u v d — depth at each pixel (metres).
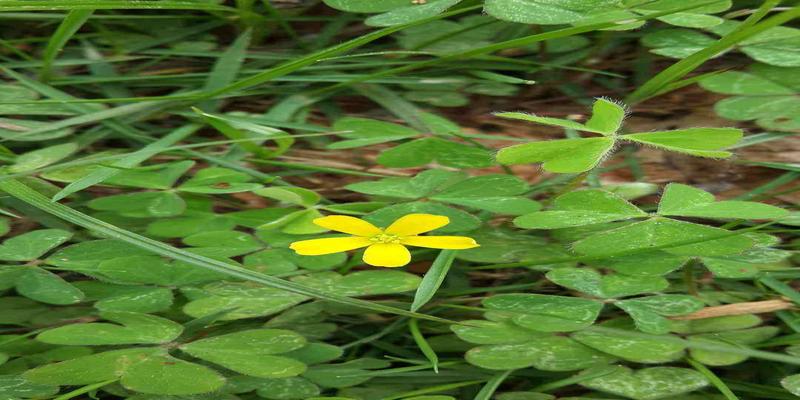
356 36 0.24
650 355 0.19
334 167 0.23
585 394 0.20
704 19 0.23
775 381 0.20
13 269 0.20
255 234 0.21
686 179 0.22
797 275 0.21
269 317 0.20
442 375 0.20
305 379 0.19
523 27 0.24
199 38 0.24
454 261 0.21
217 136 0.23
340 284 0.20
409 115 0.23
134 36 0.24
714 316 0.20
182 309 0.20
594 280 0.20
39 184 0.21
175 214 0.21
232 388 0.19
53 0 0.21
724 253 0.20
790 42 0.23
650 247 0.20
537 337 0.19
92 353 0.20
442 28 0.24
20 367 0.19
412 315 0.20
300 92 0.23
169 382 0.19
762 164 0.22
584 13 0.22
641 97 0.23
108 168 0.21
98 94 0.23
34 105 0.22
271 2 0.25
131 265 0.20
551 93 0.24
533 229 0.21
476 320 0.20
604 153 0.20
